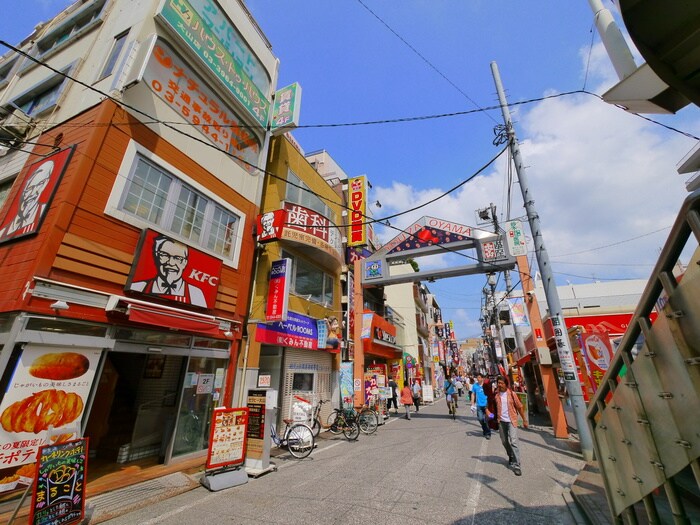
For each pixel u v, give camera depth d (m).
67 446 4.06
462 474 5.86
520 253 12.02
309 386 11.48
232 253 8.85
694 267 1.83
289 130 11.09
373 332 15.07
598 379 8.85
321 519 4.07
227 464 5.75
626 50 2.98
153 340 6.37
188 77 8.15
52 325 4.92
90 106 6.52
